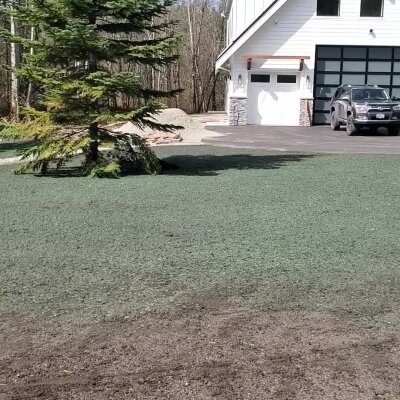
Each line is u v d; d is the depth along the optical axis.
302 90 25.39
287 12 25.05
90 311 4.33
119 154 12.12
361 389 3.24
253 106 25.84
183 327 4.05
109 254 5.79
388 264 5.42
